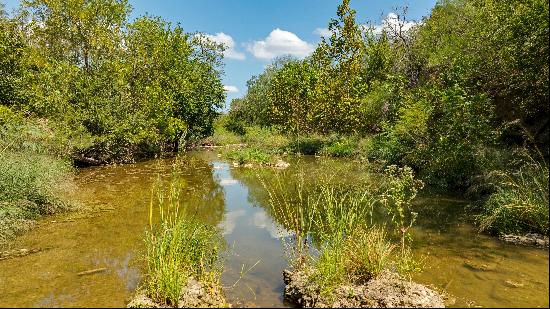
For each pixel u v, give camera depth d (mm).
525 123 10398
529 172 8125
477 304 4723
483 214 8219
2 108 15812
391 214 9039
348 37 25047
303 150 25891
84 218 9391
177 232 5949
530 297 4828
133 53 25562
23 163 10656
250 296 5242
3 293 5438
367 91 23672
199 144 36438
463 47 12766
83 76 20219
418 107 12945
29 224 8711
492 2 11453
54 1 24000
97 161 20016
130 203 11016
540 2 8648
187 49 28141
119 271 6199
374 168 15773
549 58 8578
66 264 6527
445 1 19000
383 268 5633
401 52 23281
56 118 18125
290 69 31891
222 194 12523
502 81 10305
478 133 9719
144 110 21969
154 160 22656
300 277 5457
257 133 39312
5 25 22109
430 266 5961
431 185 11812
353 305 4793
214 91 31328
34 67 21469
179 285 5000
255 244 7348
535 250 6434
